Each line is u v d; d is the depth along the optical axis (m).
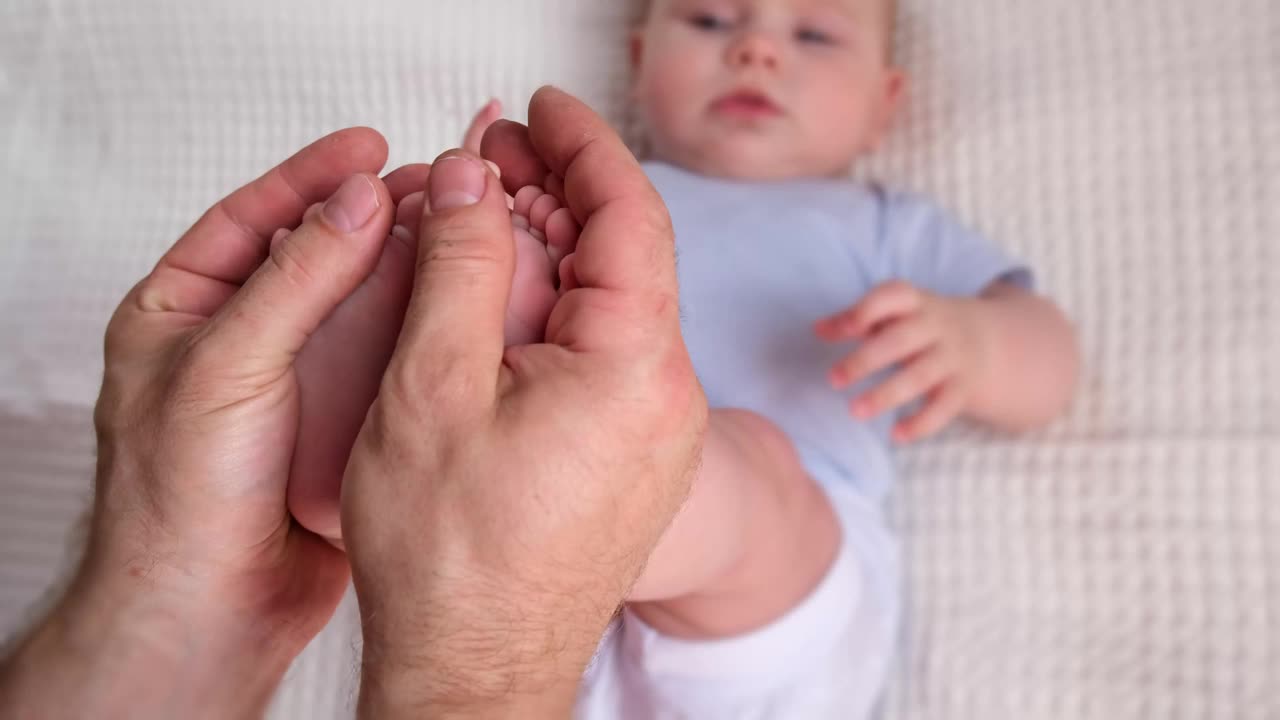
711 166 0.78
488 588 0.36
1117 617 0.68
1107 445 0.72
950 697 0.67
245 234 0.45
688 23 0.79
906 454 0.75
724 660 0.57
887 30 0.83
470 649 0.37
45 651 0.44
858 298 0.73
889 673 0.68
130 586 0.43
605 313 0.38
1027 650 0.68
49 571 0.68
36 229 0.80
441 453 0.37
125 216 0.81
